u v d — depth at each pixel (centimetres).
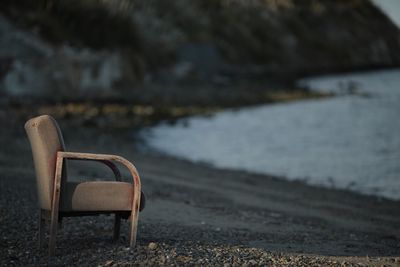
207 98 4128
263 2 9406
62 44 3172
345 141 2586
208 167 1770
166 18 5781
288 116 3575
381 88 6031
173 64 5072
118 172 695
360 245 791
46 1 3344
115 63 3656
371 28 11125
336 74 8081
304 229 903
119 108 3147
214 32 7025
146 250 614
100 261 580
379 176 1717
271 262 591
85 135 2309
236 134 2717
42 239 646
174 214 937
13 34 2936
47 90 3044
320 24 10300
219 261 580
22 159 1462
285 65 7888
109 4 3950
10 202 884
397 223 1055
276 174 1725
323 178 1673
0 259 604
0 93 2788
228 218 947
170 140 2412
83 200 611
